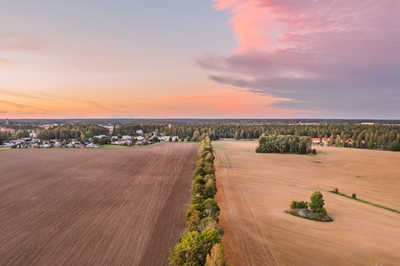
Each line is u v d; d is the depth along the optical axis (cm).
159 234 3519
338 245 3288
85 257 2953
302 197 5416
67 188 6000
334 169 8606
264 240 3372
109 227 3762
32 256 2995
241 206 4725
